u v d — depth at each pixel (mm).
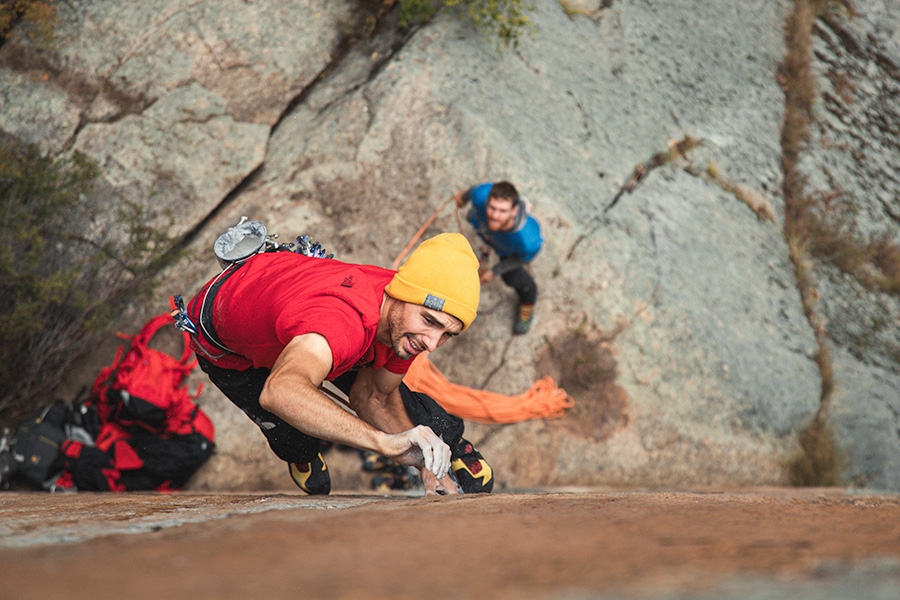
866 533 1111
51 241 5156
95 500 2254
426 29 6398
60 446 4762
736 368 6164
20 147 5328
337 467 5203
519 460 5457
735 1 9406
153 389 4844
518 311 5648
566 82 6926
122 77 5711
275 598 701
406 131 5914
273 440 2820
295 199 5742
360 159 5824
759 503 1757
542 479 5473
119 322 5223
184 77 5836
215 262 5527
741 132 8070
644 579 766
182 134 5711
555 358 5688
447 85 6133
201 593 720
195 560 905
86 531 1258
